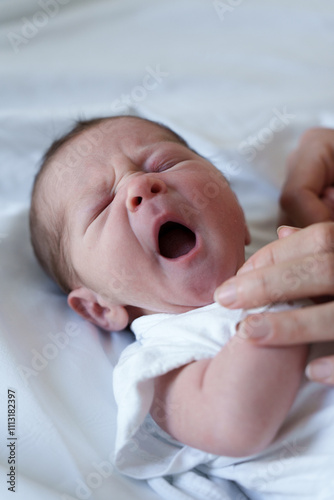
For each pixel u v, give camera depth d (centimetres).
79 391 89
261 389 70
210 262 90
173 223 96
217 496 75
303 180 125
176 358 77
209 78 168
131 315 102
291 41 185
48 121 146
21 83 163
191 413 74
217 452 72
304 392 74
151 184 91
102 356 96
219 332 79
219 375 72
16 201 136
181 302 92
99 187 99
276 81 169
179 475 79
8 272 111
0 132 143
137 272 91
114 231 92
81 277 102
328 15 189
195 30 193
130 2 199
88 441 82
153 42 188
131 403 76
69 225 101
